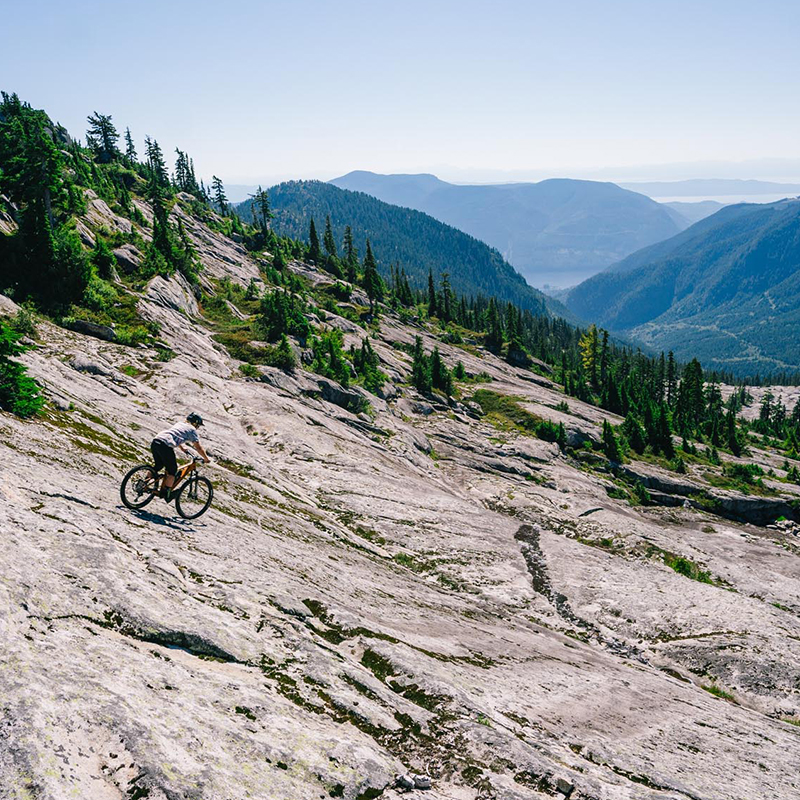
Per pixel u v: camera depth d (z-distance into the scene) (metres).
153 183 168.50
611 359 182.88
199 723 5.89
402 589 17.39
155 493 12.06
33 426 15.16
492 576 25.36
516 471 66.38
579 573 27.55
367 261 175.12
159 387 36.84
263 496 21.69
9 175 63.75
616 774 8.95
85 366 31.70
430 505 33.19
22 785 4.22
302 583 12.12
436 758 7.30
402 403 87.19
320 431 40.75
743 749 12.91
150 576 8.73
